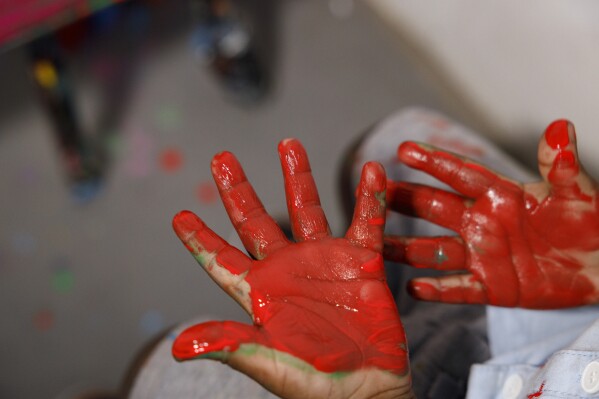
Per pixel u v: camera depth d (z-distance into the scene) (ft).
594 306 2.55
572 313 2.55
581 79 3.90
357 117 5.90
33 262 5.53
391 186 2.29
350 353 1.79
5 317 5.34
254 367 1.73
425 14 5.51
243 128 5.93
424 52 5.85
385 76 6.06
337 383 1.77
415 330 2.77
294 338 1.77
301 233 1.99
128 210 5.65
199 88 6.16
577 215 2.17
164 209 5.63
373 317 1.85
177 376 2.70
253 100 5.99
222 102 6.07
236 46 5.73
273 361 1.73
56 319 5.32
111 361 5.16
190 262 5.43
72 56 6.38
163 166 5.81
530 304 2.28
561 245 2.23
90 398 4.86
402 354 1.83
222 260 1.89
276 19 6.44
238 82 5.89
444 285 2.26
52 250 5.56
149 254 5.49
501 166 3.17
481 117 5.40
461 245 2.25
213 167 2.00
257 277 1.87
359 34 6.31
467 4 4.82
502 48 4.63
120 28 6.49
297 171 2.02
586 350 2.09
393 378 1.82
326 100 6.01
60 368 5.16
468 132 3.34
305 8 6.48
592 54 3.72
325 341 1.78
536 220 2.21
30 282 5.46
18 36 4.48
